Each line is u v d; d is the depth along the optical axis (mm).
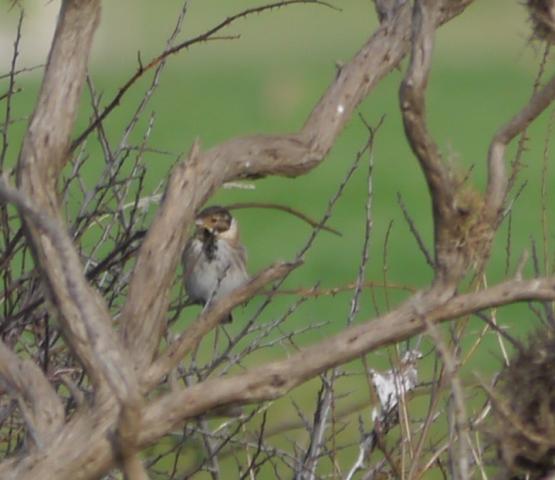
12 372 5449
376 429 7188
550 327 6457
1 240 8805
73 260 4840
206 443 8070
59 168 5473
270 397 5191
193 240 12086
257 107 46469
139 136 23078
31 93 39406
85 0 5516
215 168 5625
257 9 7246
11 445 8266
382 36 6145
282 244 31203
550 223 29984
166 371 5402
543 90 5555
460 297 5395
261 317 22797
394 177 36375
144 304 5434
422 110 5289
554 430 6133
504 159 5562
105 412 5199
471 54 55250
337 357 5234
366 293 21000
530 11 6164
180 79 51062
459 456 5934
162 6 63156
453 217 5383
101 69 48094
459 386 5949
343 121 5977
